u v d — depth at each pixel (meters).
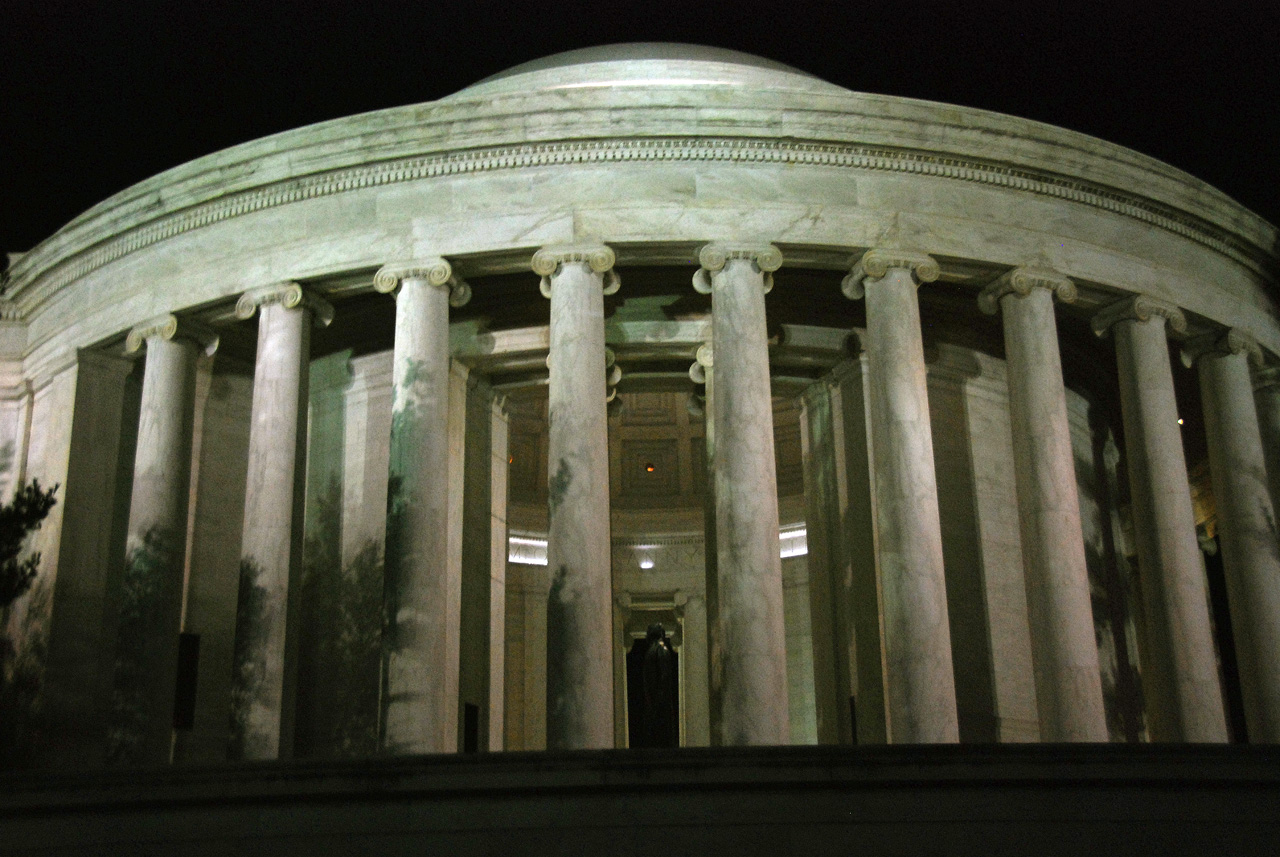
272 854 20.09
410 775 20.56
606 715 29.00
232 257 34.22
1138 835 20.50
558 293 31.86
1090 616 31.05
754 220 32.38
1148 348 34.19
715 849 20.27
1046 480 31.77
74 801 20.12
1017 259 33.28
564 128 32.66
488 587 36.72
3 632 36.47
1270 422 38.84
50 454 36.97
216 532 37.44
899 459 30.89
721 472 30.62
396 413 31.55
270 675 30.77
